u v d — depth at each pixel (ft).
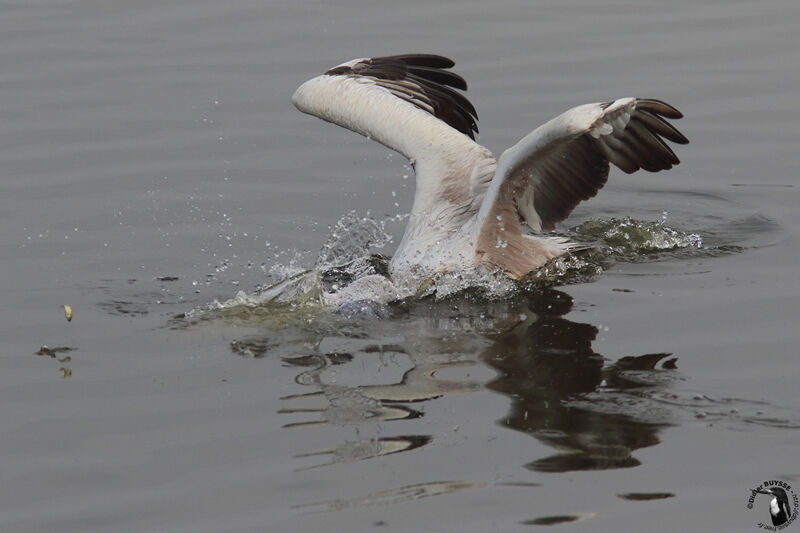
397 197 50.65
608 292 39.24
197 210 48.88
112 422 30.63
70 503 26.99
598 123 36.94
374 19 72.33
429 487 26.91
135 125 58.13
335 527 25.48
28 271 42.47
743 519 25.35
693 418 29.71
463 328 36.68
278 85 62.54
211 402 31.58
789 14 71.46
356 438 29.25
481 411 30.45
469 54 66.08
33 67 65.36
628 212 48.65
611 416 29.91
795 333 34.63
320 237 46.44
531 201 41.50
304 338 36.11
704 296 38.22
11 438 29.94
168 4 76.18
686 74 62.54
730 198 49.39
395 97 46.14
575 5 74.69
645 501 26.11
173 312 38.58
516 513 25.76
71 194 50.44
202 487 27.37
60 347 35.55
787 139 55.06
